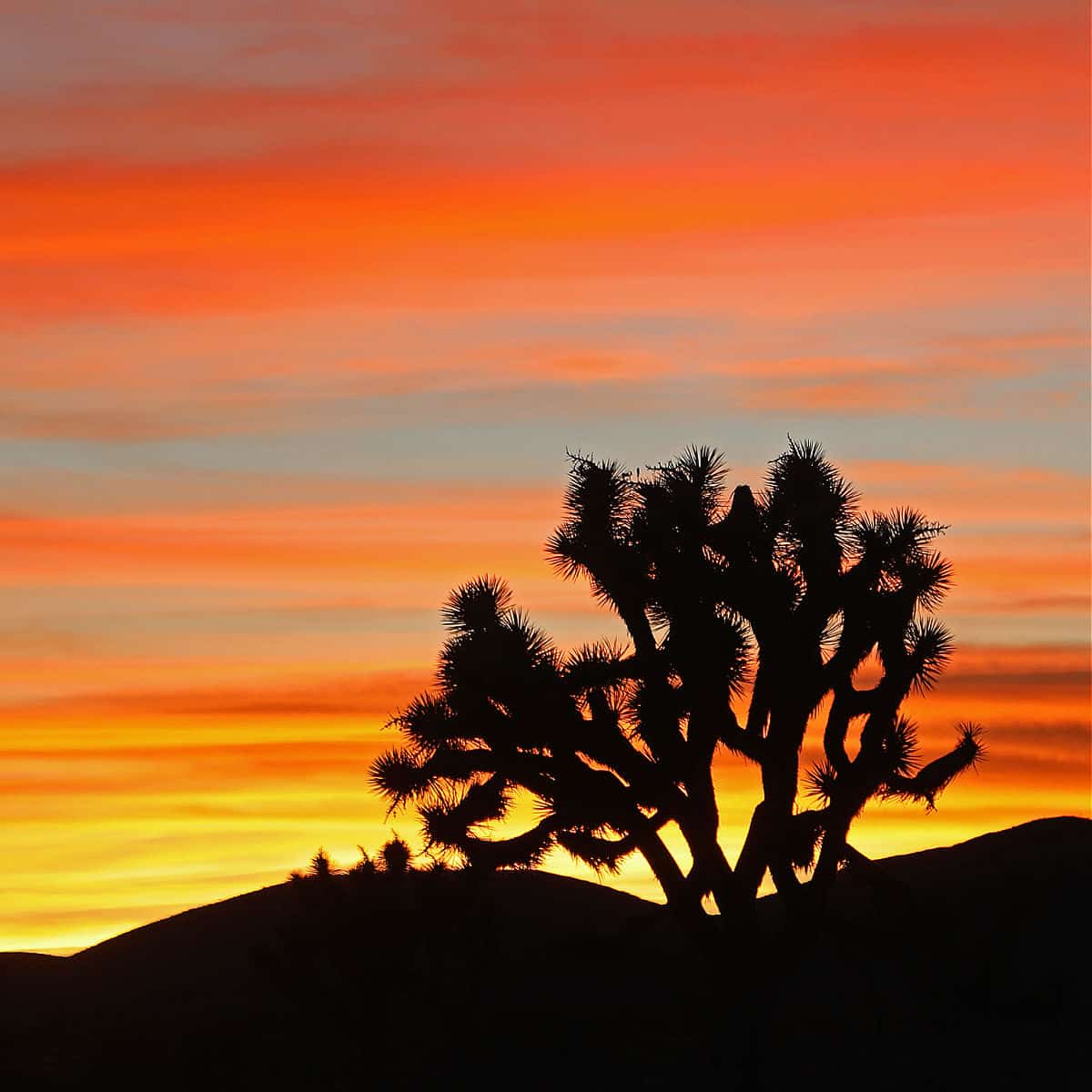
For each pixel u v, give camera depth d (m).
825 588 27.02
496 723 26.66
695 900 27.78
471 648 26.48
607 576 26.95
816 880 27.78
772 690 27.31
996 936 31.62
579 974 34.19
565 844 27.50
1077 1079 29.47
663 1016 32.44
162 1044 34.16
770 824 27.47
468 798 27.47
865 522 27.77
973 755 28.17
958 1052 31.12
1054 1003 29.62
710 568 26.62
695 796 27.34
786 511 27.25
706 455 28.09
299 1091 30.39
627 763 26.88
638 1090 28.92
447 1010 29.61
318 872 29.61
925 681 27.50
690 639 26.48
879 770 27.31
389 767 27.47
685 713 27.03
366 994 28.81
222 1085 31.45
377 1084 28.97
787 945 27.84
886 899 29.62
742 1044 27.52
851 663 27.33
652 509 26.86
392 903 28.92
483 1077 28.97
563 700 26.48
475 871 27.88
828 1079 29.88
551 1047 30.53
